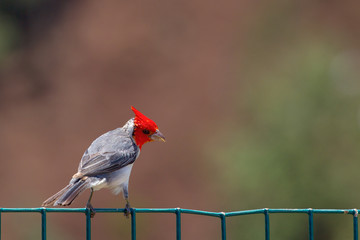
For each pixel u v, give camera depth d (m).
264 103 16.19
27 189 21.45
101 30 28.66
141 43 27.91
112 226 17.19
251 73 23.47
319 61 16.06
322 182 14.24
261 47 25.38
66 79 26.81
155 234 17.45
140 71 26.72
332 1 26.80
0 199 21.02
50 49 28.16
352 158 14.38
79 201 17.88
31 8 29.25
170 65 26.72
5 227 16.08
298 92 15.48
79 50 28.02
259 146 15.23
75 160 22.81
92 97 25.77
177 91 25.33
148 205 19.58
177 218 4.87
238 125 19.56
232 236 14.81
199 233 17.94
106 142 6.16
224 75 25.20
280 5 26.95
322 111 15.02
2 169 22.42
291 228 13.95
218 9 28.50
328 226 13.88
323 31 25.38
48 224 16.61
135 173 21.12
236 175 15.06
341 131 14.72
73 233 17.25
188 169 21.17
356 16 26.16
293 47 23.33
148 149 21.97
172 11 29.11
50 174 22.28
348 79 15.61
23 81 26.98
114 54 27.58
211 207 18.22
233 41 26.72
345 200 14.02
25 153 23.27
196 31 28.02
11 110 25.58
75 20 29.20
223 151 16.30
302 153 14.48
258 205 14.48
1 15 28.94
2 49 27.92
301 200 14.23
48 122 24.81
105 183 5.84
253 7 27.64
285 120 15.16
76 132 24.20
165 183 20.75
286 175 14.44
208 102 24.23
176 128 23.36
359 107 14.88
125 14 29.19
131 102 25.30
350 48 19.59
